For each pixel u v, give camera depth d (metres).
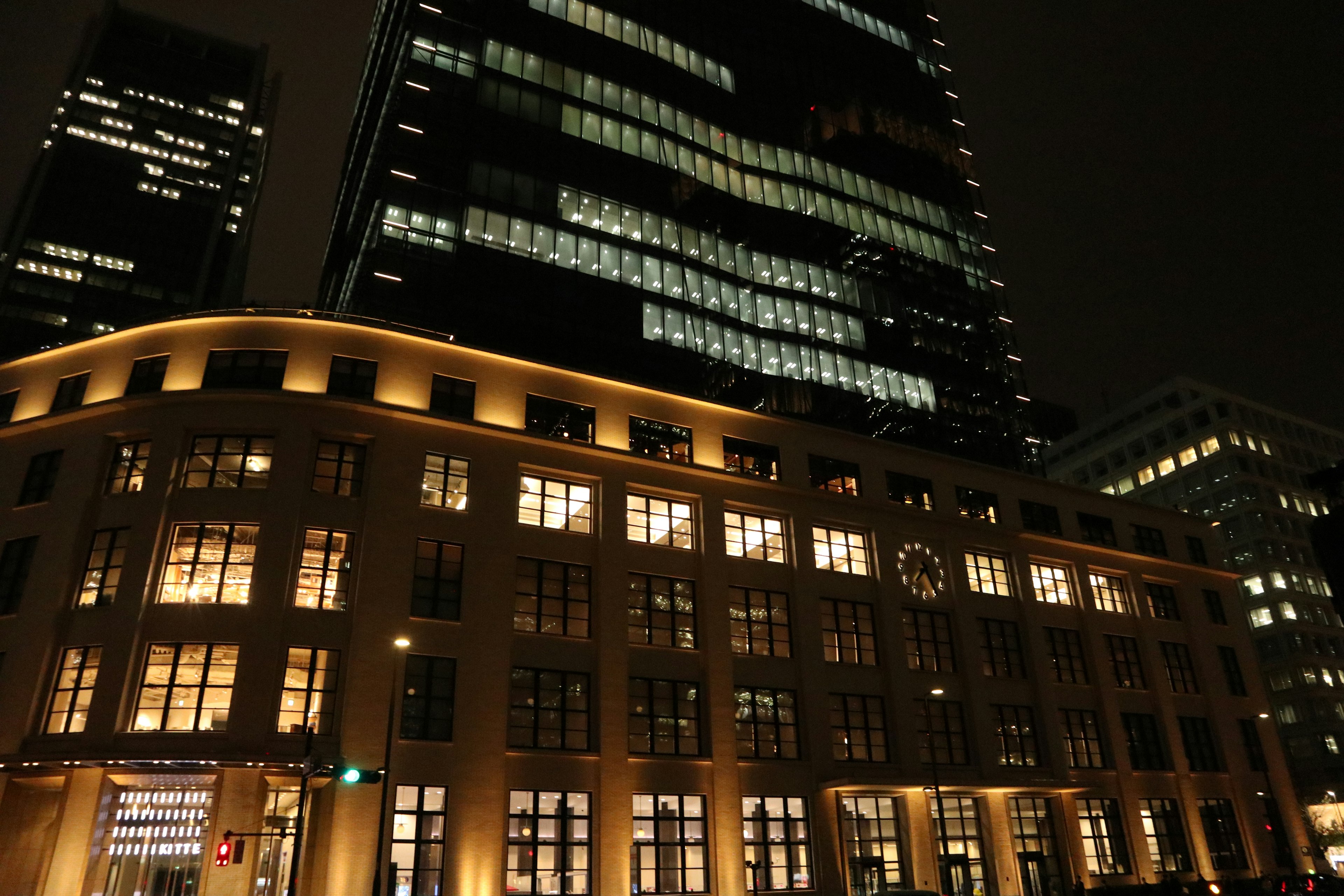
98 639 36.03
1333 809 97.25
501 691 39.81
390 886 34.38
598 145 66.94
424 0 65.31
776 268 71.50
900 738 49.44
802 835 44.59
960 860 48.19
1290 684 105.69
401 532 40.50
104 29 142.62
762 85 80.81
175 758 32.69
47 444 41.84
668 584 46.97
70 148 132.12
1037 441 79.56
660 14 77.19
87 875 32.50
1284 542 114.44
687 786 42.69
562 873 38.53
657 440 50.28
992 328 82.69
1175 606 68.00
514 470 44.81
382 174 58.12
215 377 42.16
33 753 34.38
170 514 38.41
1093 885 52.59
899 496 57.25
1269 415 126.69
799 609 49.84
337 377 43.03
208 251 133.75
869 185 82.38
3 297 118.62
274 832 32.75
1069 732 56.84
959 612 55.56
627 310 61.72
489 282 57.34
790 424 55.12
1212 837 59.69
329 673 37.16
